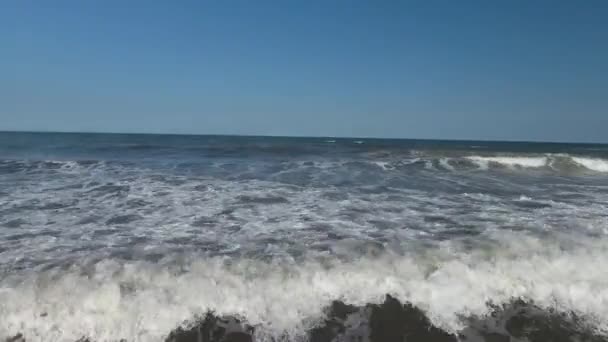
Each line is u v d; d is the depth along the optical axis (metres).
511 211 7.09
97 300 3.54
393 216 6.66
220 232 5.63
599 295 3.93
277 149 21.94
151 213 6.73
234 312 3.58
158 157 16.45
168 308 3.54
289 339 3.35
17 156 16.36
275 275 4.02
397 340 3.37
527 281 4.09
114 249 4.82
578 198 8.47
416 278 4.07
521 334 3.46
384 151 20.33
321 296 3.80
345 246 4.96
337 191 8.92
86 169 11.86
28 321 3.35
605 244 5.00
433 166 13.94
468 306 3.77
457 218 6.53
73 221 6.15
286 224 6.09
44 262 4.31
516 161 15.02
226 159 15.66
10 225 5.86
